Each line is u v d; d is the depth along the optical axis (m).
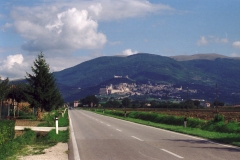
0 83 37.41
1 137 16.72
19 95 51.38
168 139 20.70
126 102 179.38
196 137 22.02
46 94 45.94
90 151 15.41
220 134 23.64
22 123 39.19
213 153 14.50
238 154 14.20
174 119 38.97
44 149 16.38
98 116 65.06
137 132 26.25
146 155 14.00
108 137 22.16
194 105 146.12
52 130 27.28
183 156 13.67
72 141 19.88
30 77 46.22
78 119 51.28
